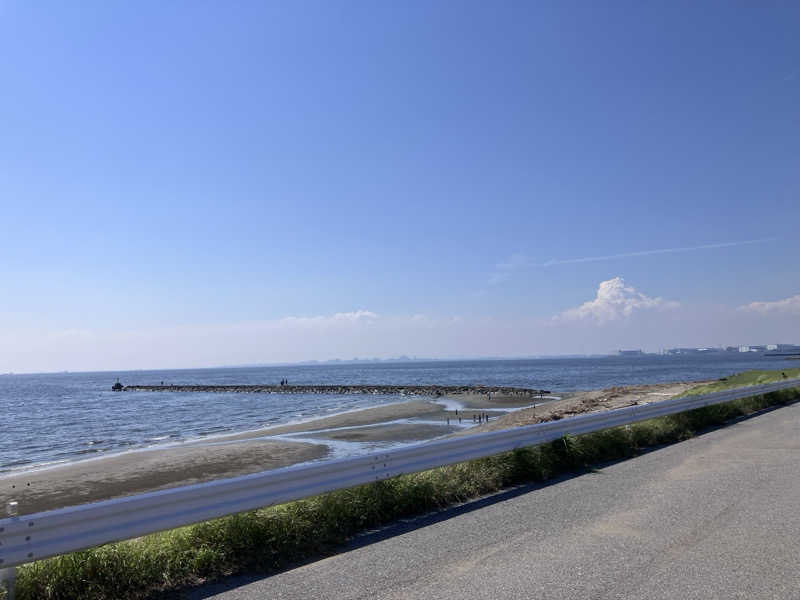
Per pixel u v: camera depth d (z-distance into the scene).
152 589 4.42
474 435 7.85
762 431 12.41
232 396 67.00
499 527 5.71
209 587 4.43
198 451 20.44
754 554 4.66
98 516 4.22
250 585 4.42
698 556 4.64
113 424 35.53
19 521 3.80
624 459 9.62
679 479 7.72
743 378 34.38
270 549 5.11
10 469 19.17
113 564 4.43
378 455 6.48
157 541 4.92
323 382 104.25
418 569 4.57
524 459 8.27
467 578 4.30
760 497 6.55
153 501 4.53
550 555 4.76
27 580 4.07
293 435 24.53
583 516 5.99
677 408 13.20
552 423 9.27
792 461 8.79
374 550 5.15
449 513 6.45
